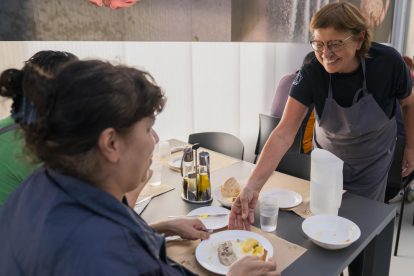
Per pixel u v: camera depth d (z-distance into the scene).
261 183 1.28
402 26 5.03
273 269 0.82
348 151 1.63
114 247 0.50
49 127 0.50
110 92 0.50
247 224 1.15
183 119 2.81
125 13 2.10
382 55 1.44
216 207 1.30
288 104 1.52
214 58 2.98
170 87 2.65
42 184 0.57
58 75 0.51
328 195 1.19
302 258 0.99
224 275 0.90
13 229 0.56
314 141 1.83
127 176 0.57
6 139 0.99
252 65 3.35
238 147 2.17
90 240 0.49
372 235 1.13
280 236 1.11
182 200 1.40
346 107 1.51
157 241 0.58
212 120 3.10
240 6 2.72
